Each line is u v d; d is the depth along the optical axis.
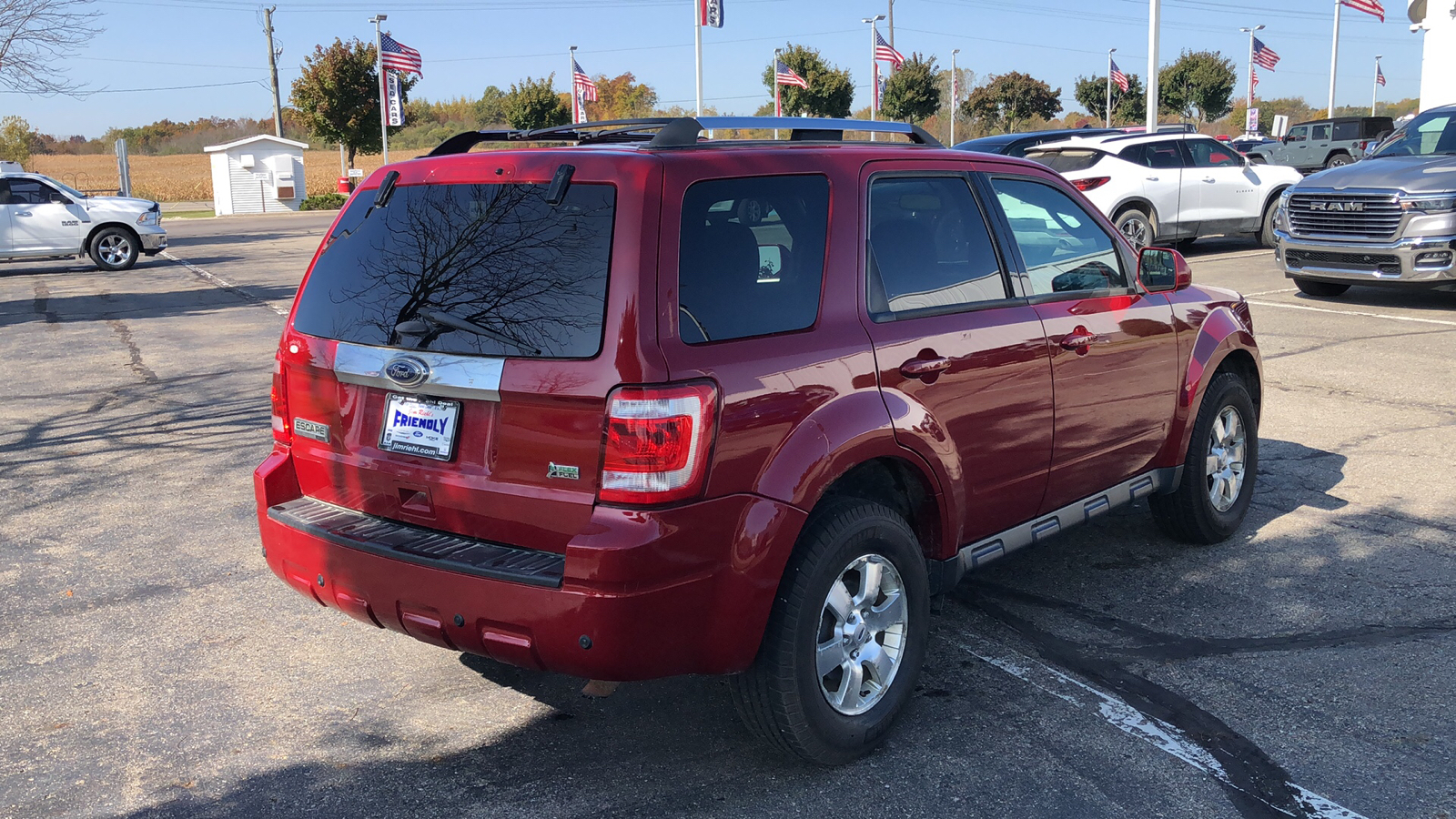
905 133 4.10
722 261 3.04
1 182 19.52
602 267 2.88
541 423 2.91
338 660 4.18
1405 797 3.10
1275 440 6.91
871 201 3.54
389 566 3.12
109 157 103.06
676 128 3.14
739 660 3.04
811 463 3.08
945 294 3.71
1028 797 3.15
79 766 3.42
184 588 4.89
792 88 46.50
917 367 3.46
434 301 3.14
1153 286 4.61
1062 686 3.83
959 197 3.89
